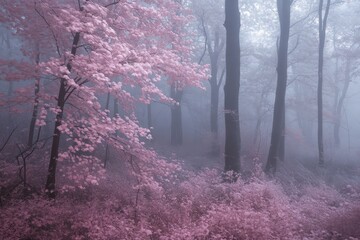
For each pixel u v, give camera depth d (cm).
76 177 552
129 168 702
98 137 594
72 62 527
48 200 599
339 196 845
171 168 710
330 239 557
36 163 910
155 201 674
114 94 686
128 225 537
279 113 1236
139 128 625
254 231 518
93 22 523
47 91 758
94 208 584
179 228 534
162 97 665
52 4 591
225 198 737
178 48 722
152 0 698
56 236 487
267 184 774
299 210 677
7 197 629
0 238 445
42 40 694
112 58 516
